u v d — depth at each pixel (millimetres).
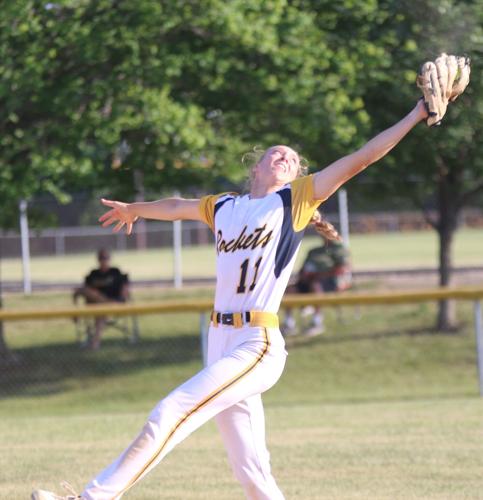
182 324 65312
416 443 27891
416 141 54031
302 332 62219
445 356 58062
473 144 55562
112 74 46031
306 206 15438
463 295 46281
